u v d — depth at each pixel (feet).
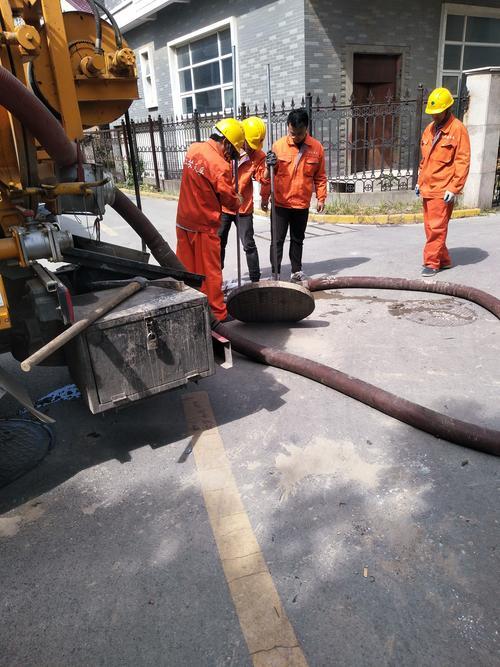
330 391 12.23
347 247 25.91
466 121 32.63
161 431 10.92
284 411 11.44
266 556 7.59
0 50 8.06
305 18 35.12
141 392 9.42
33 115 7.79
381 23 38.34
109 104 10.34
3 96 7.37
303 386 12.50
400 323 16.12
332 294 19.34
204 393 12.35
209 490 9.04
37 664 6.18
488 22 44.50
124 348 9.02
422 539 7.79
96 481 9.45
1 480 9.55
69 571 7.50
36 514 8.67
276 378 12.96
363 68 39.65
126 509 8.71
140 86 58.23
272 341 15.24
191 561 7.58
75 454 10.28
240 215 18.63
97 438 10.78
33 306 8.34
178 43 49.16
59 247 8.27
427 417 10.36
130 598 7.01
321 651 6.20
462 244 25.20
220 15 42.50
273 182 17.22
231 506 8.63
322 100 37.55
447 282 18.38
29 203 8.79
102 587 7.20
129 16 51.13
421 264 22.18
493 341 14.52
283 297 15.30
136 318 8.98
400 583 7.07
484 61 45.80
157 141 53.67
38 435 10.96
